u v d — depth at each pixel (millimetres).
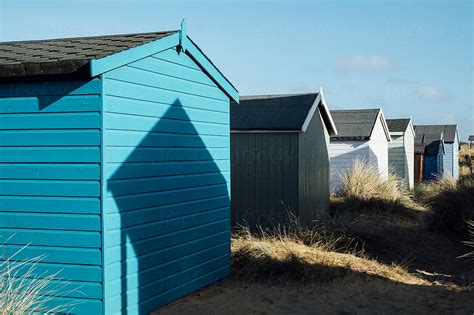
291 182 12570
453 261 11133
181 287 7336
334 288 8352
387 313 7129
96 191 5773
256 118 13070
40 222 5945
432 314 7109
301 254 9766
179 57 7270
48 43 7375
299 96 13602
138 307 6395
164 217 6930
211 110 8148
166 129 6973
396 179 20609
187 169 7473
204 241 7938
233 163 13109
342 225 12078
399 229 14125
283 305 7367
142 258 6465
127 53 6078
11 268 5816
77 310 5832
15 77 5918
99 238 5785
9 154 6031
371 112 22750
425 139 35312
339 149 21938
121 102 6078
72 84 5840
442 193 14828
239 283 8336
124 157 6121
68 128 5855
